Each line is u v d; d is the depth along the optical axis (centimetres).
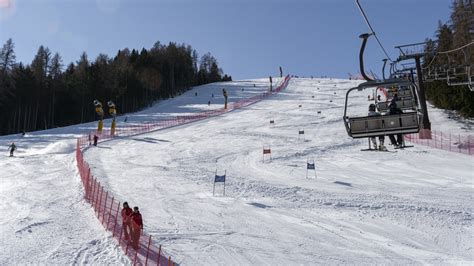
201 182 2156
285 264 1045
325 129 4009
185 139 3881
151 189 1991
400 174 2247
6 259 1052
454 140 3180
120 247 1159
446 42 4259
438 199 1672
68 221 1429
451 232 1270
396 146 1456
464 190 1817
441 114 4316
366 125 938
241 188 1997
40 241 1208
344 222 1419
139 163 2805
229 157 2972
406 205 1590
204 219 1473
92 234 1284
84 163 2700
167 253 1120
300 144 3350
